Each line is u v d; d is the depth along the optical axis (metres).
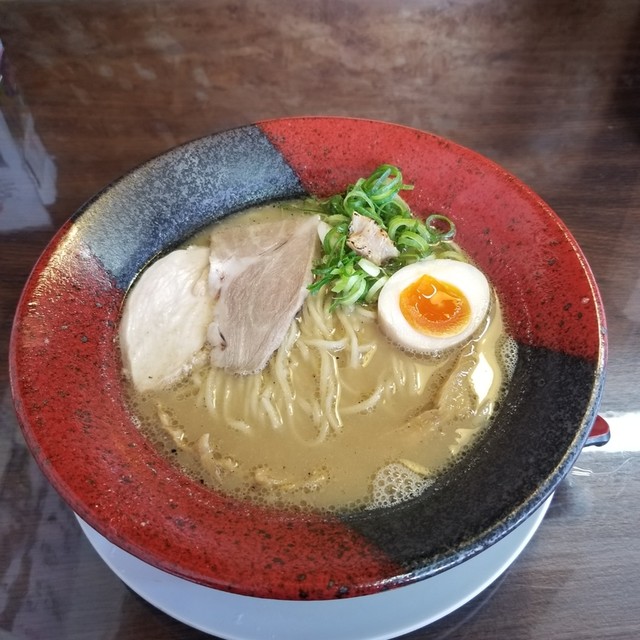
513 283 0.29
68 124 0.38
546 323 0.27
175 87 0.40
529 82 0.41
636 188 0.35
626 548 0.24
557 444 0.22
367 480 0.25
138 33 0.43
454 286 0.29
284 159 0.32
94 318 0.28
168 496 0.23
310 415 0.28
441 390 0.27
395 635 0.21
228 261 0.30
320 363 0.29
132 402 0.27
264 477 0.25
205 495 0.24
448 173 0.31
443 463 0.25
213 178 0.32
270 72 0.41
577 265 0.27
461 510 0.22
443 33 0.44
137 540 0.20
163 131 0.38
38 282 0.26
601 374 0.24
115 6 0.45
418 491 0.25
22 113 0.39
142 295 0.29
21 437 0.26
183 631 0.23
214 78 0.41
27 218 0.33
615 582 0.23
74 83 0.40
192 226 0.32
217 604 0.22
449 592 0.22
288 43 0.43
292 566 0.20
